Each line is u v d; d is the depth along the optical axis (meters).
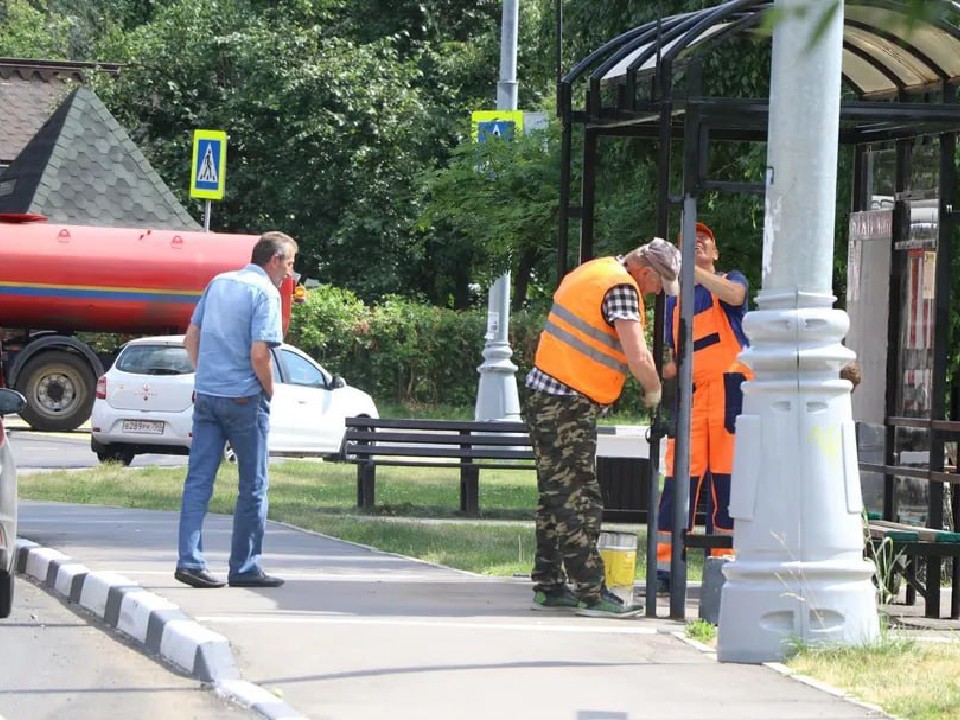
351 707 17.52
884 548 25.06
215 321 26.69
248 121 113.56
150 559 29.67
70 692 19.09
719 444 27.23
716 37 24.03
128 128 114.31
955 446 30.20
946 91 27.98
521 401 98.88
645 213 45.47
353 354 97.44
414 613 24.19
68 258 69.94
